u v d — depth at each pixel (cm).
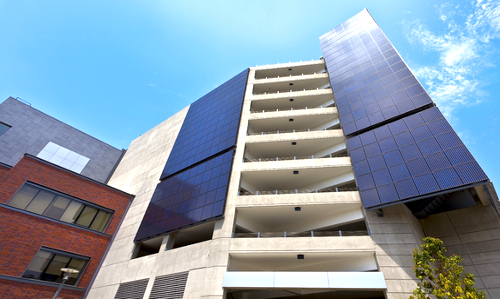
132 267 2328
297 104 3334
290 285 1647
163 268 2109
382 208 1955
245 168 2473
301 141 2681
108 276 2414
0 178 2542
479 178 1570
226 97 3650
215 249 1939
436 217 2172
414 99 2259
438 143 1878
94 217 2775
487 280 1755
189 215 2348
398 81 2519
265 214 2253
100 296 2272
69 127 4144
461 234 2005
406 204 2152
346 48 3431
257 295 2161
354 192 2078
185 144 3441
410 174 1841
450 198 2122
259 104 3369
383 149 2116
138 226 2752
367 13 3725
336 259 1873
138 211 2973
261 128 3173
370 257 1786
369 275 1600
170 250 2216
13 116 3581
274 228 2425
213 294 1703
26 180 2412
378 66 2830
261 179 2553
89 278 2458
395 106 2333
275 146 2777
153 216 2702
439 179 1702
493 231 1906
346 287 1585
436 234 2098
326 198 2092
